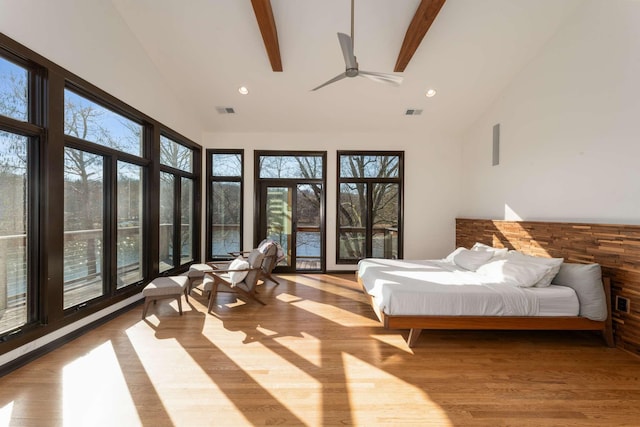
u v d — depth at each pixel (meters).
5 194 2.33
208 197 5.86
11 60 2.35
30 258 2.52
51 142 2.58
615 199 2.82
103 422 1.73
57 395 1.96
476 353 2.61
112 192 3.44
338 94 4.83
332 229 5.83
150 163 4.12
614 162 2.83
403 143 5.83
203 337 2.87
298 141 5.84
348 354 2.56
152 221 4.11
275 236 5.94
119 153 3.54
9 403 1.88
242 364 2.38
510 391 2.07
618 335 2.72
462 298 2.71
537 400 1.97
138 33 3.72
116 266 3.49
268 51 3.73
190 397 1.96
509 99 4.43
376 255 5.91
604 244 2.84
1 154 2.30
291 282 5.09
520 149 4.17
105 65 3.22
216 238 5.95
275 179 5.88
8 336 2.29
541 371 2.32
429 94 4.75
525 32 3.64
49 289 2.57
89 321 3.04
